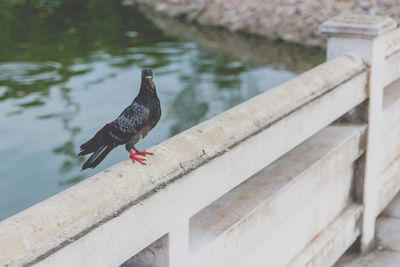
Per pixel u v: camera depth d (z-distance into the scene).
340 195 4.36
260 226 3.24
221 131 2.92
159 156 2.57
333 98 3.87
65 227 2.07
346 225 4.36
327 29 4.42
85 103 11.95
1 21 19.80
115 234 2.24
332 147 4.00
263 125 3.18
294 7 17.02
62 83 13.23
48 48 16.30
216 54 15.36
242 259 3.22
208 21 18.72
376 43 4.32
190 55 15.31
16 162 9.59
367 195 4.61
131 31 18.20
